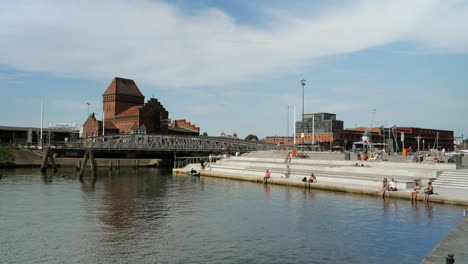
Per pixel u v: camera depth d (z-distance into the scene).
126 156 109.88
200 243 24.84
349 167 53.91
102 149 80.94
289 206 37.22
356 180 47.84
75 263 21.16
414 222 29.34
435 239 24.98
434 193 37.97
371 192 42.00
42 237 26.45
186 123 168.25
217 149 104.12
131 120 132.12
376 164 55.78
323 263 20.91
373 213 32.84
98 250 23.41
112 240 25.59
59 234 27.23
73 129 178.50
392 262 20.97
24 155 100.06
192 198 43.50
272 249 23.48
